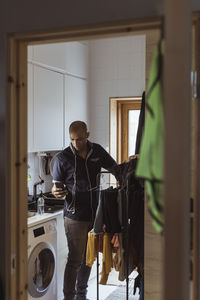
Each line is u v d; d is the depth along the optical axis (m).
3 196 1.94
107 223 2.78
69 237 3.56
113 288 4.14
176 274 1.13
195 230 1.67
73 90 4.41
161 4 1.36
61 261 3.72
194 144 1.69
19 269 1.96
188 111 1.16
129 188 2.63
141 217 2.61
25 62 1.99
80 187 3.49
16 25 1.90
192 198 1.71
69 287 3.56
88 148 3.56
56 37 1.89
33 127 3.65
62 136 4.19
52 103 3.97
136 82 4.62
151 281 2.08
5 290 1.92
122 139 5.04
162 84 1.24
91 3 1.76
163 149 1.14
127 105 4.98
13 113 1.93
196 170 1.67
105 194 2.77
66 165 3.51
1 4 1.93
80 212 3.49
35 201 3.85
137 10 1.69
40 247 3.25
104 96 4.78
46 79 3.85
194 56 1.68
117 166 3.22
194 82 1.67
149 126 1.27
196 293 1.65
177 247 1.13
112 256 2.90
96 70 4.80
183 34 1.12
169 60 1.13
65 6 1.81
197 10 1.64
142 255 2.61
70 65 4.31
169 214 1.13
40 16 1.86
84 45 4.64
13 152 1.93
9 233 1.92
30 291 3.15
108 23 1.74
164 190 1.13
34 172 4.11
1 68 1.93
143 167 1.27
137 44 4.60
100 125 4.81
